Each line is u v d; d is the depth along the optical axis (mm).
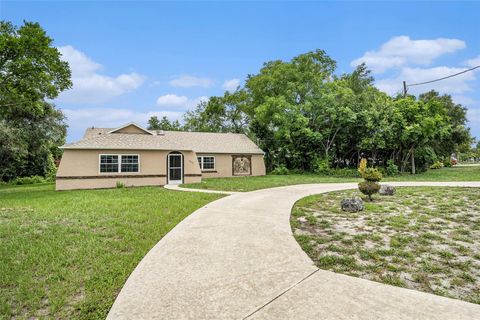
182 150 17781
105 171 15812
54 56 14414
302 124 24469
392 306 2738
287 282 3283
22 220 6750
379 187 9133
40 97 16250
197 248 4551
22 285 3389
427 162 26203
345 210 7613
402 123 21766
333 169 24500
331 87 26016
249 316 2559
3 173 24203
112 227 6090
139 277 3486
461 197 9281
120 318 2580
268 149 28375
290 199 9703
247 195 10930
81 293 3248
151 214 7398
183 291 3086
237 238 5074
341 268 3822
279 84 28219
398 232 5496
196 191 12711
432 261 4066
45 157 26984
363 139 22438
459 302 2859
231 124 38812
